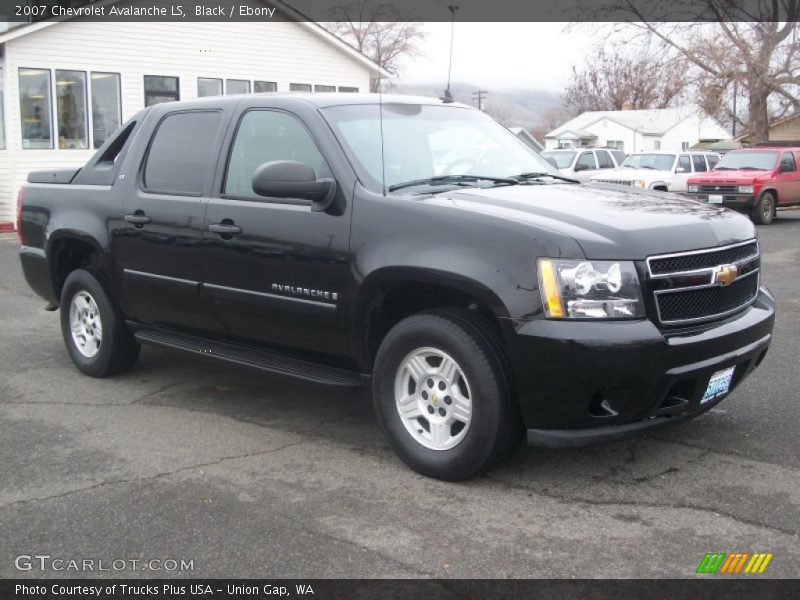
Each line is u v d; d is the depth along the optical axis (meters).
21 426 5.11
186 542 3.56
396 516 3.78
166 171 5.46
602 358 3.64
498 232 3.87
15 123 18.72
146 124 5.73
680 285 3.86
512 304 3.76
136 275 5.54
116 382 6.06
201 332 5.34
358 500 3.96
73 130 19.72
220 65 21.91
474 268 3.86
